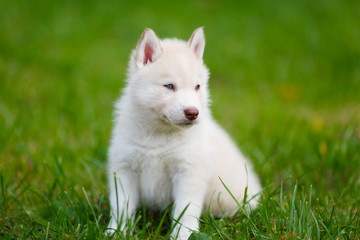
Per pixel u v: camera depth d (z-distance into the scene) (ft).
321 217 13.35
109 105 25.26
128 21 38.04
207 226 12.87
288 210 13.35
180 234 12.84
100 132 20.74
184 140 13.46
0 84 25.95
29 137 20.49
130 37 35.86
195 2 44.42
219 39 36.11
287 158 19.33
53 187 15.26
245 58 32.91
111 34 36.58
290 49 35.04
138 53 13.66
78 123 22.18
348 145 18.89
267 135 22.03
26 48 31.83
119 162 13.80
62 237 12.17
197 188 13.47
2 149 18.90
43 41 33.68
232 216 14.78
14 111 22.76
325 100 27.30
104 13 39.34
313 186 16.65
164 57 13.44
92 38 35.17
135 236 12.20
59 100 24.49
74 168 17.74
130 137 13.65
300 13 40.88
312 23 38.78
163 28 36.63
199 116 12.80
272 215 13.96
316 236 12.11
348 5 42.70
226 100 27.76
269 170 18.04
